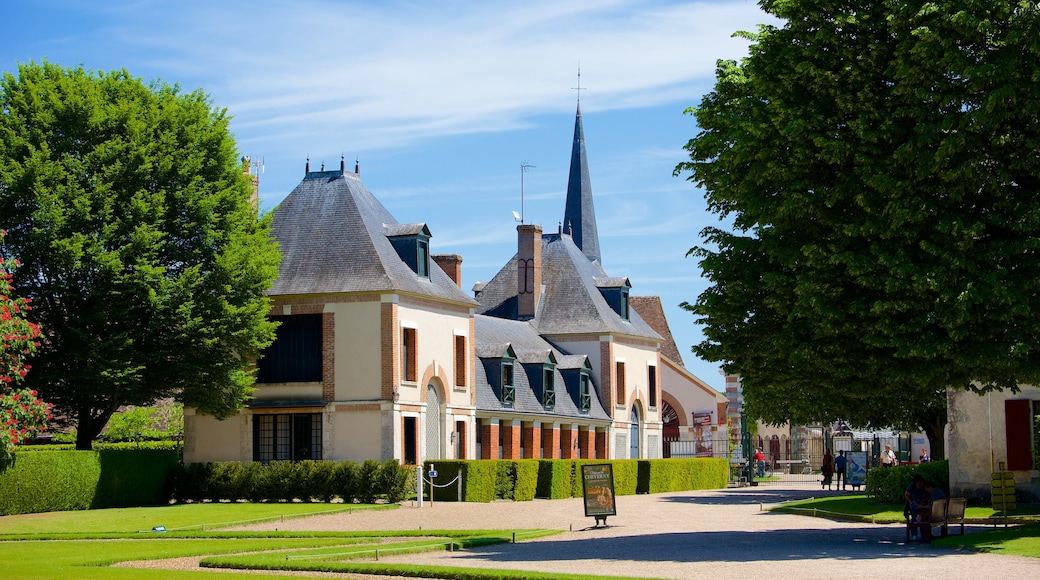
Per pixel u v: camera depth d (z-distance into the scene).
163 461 40.91
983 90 22.36
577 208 89.19
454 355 48.19
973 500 31.95
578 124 89.81
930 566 19.70
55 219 37.50
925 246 22.02
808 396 37.06
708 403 78.44
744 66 26.69
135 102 40.78
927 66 22.23
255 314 41.50
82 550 23.33
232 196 42.44
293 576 18.91
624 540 26.31
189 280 39.66
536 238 63.72
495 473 43.47
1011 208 22.53
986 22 21.61
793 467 88.75
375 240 45.62
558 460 46.66
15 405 29.80
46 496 35.00
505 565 20.78
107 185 38.62
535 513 35.97
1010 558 20.88
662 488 53.78
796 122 23.27
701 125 26.97
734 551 22.95
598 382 61.78
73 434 54.94
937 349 22.20
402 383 44.03
